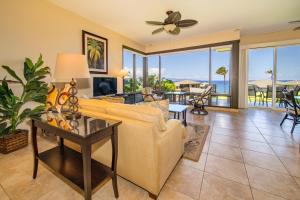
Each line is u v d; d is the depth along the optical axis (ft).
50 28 10.05
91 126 4.39
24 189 4.88
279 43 16.29
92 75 13.34
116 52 16.16
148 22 10.64
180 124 6.23
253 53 18.65
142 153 4.52
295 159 6.59
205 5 10.75
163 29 11.66
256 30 15.89
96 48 13.60
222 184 5.08
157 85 22.07
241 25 14.42
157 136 4.55
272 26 14.76
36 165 5.37
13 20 8.30
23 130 8.00
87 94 12.94
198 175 5.57
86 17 12.44
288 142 8.36
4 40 8.00
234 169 5.92
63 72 5.15
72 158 5.34
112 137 4.49
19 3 8.51
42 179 5.36
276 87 17.46
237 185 5.04
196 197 4.56
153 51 21.21
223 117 14.06
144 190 4.90
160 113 4.85
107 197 4.63
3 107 7.28
